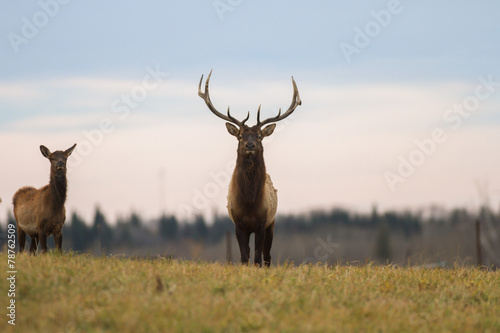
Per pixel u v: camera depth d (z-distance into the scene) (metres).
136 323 26.77
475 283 38.81
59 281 31.48
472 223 139.25
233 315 28.06
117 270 34.19
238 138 46.66
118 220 173.50
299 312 29.25
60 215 52.59
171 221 178.88
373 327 28.73
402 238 160.25
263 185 46.38
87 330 26.58
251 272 36.53
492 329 30.55
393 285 36.34
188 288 31.45
